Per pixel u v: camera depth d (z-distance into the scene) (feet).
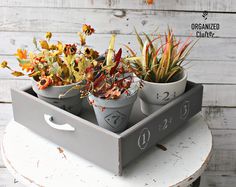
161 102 3.71
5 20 4.50
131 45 4.53
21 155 3.53
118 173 3.17
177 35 4.46
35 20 4.49
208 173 5.11
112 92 3.24
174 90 3.66
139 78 3.70
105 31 4.50
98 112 3.39
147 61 3.68
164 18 4.39
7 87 4.81
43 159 3.48
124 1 4.35
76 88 3.49
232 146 4.94
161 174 3.31
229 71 4.59
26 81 4.78
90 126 3.20
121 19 4.43
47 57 3.59
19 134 3.82
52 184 3.21
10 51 4.64
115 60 3.43
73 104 3.66
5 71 4.74
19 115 3.81
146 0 4.32
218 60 4.54
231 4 4.32
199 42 4.47
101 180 3.25
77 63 3.69
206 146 3.66
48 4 4.41
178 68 3.71
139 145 3.29
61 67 3.63
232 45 4.48
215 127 4.86
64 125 3.39
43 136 3.68
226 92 4.68
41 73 3.56
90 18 4.45
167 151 3.58
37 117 3.64
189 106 3.78
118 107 3.30
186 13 4.36
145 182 3.23
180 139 3.75
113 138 3.08
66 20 4.48
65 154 3.54
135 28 4.46
